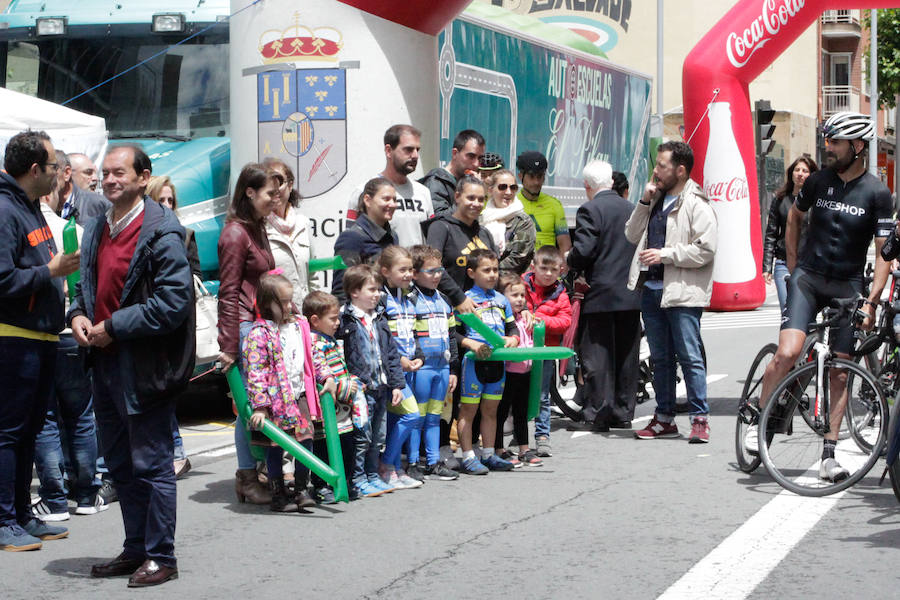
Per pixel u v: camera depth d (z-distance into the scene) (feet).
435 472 24.64
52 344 19.43
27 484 19.89
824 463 22.71
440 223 25.99
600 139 51.67
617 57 120.26
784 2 54.95
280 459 21.86
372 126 32.12
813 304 23.91
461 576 17.26
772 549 18.60
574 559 18.11
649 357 34.65
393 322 23.43
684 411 33.91
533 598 16.14
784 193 35.58
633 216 28.99
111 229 17.06
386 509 21.85
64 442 23.13
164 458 17.15
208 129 35.27
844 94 152.76
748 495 22.61
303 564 18.08
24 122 28.60
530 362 25.72
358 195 25.85
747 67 56.95
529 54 43.52
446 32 36.65
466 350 25.11
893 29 148.25
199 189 32.81
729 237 58.75
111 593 16.72
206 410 35.63
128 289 16.60
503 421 26.21
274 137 32.22
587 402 30.63
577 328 30.89
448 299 24.75
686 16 118.21
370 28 32.01
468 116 38.45
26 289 18.37
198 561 18.37
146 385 16.62
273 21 32.12
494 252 25.45
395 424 23.59
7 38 36.52
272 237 24.23
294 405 21.33
